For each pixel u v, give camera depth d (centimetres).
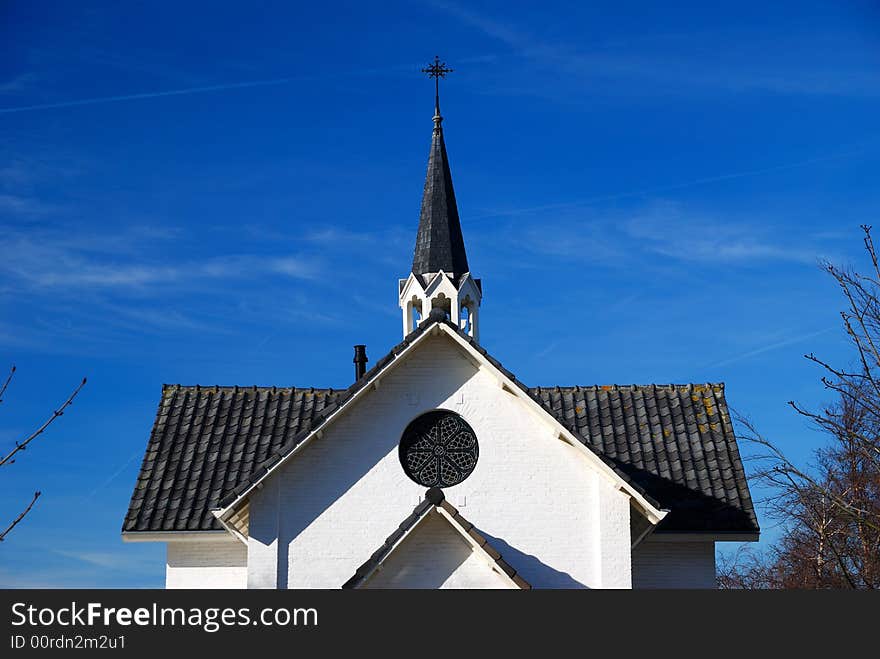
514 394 3175
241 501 3133
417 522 2902
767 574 5009
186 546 3469
